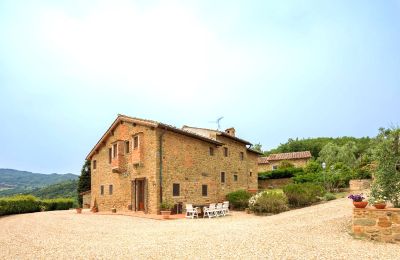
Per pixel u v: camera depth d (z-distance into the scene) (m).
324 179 30.11
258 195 22.33
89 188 41.97
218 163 27.50
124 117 24.67
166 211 20.25
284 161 46.25
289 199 23.17
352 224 11.60
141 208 23.30
